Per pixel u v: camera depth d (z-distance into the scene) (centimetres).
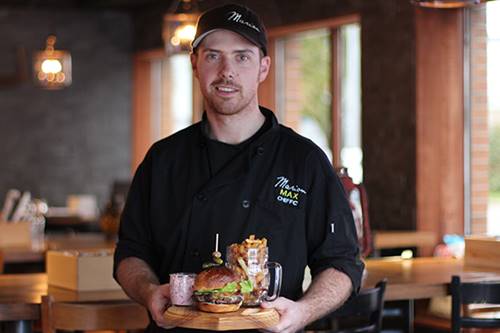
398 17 777
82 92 1269
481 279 445
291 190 288
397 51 779
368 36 813
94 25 1270
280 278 274
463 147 754
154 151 300
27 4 1243
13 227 734
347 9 841
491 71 722
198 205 288
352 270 286
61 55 1130
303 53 942
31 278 465
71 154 1267
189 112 1183
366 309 390
